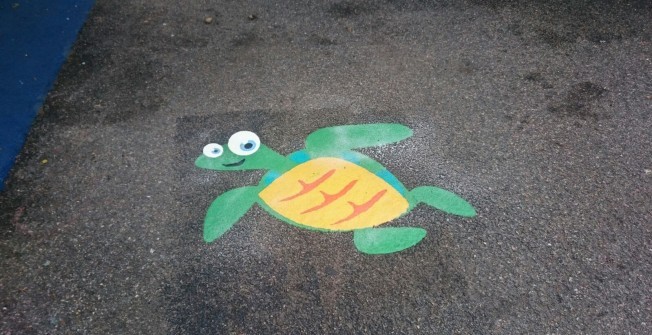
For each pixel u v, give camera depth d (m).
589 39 2.54
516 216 1.87
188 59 2.46
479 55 2.48
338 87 2.33
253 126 2.17
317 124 2.18
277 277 1.72
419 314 1.64
